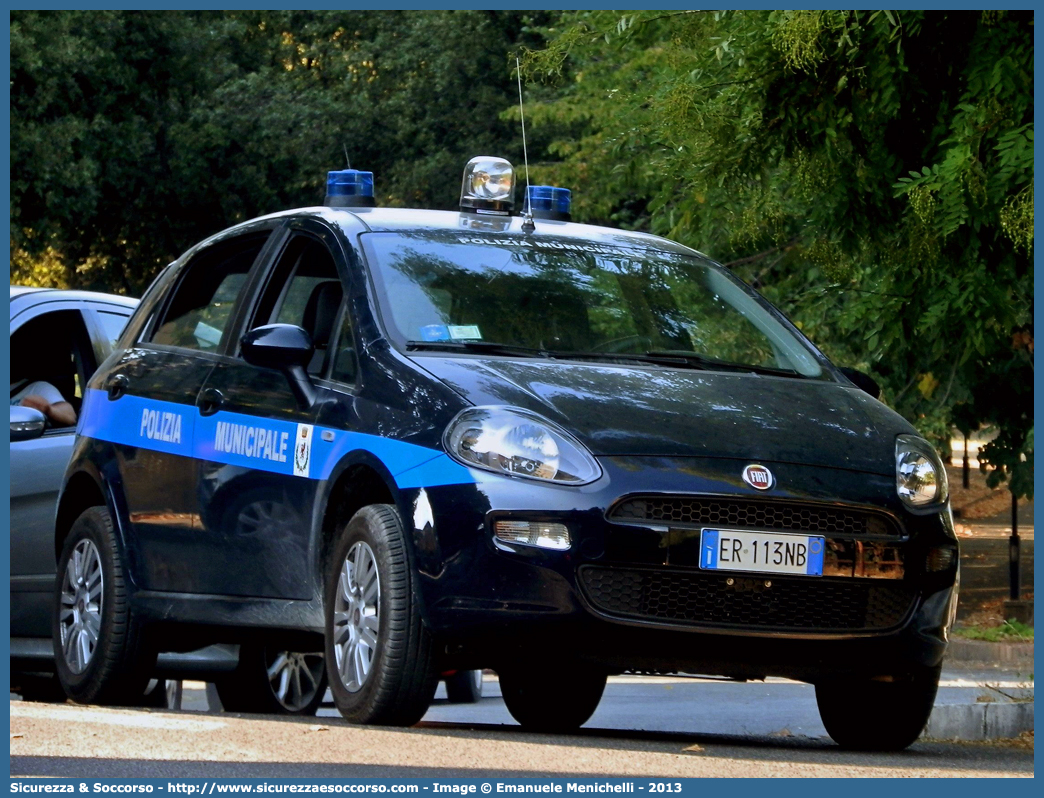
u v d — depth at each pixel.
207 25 106.88
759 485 17.16
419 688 17.45
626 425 17.50
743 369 20.58
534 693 24.67
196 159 103.69
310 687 27.27
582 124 85.12
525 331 19.84
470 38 92.56
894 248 29.19
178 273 25.09
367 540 18.00
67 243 108.44
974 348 31.91
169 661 25.59
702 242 44.31
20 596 26.91
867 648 17.53
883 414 19.48
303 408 19.89
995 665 45.88
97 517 24.06
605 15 30.36
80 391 28.72
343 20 107.25
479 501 16.89
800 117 27.69
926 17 26.89
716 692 40.69
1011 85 25.73
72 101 99.19
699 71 29.16
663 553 16.77
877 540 17.59
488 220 22.62
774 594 17.17
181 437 22.38
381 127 99.25
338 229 21.25
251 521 20.64
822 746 20.59
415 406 18.00
